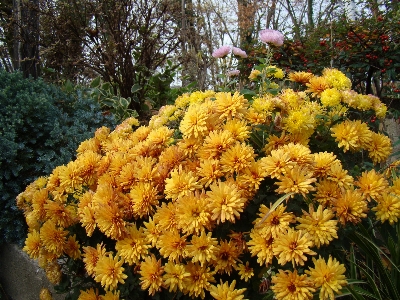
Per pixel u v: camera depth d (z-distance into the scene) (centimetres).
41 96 118
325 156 55
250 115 62
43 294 82
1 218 104
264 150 61
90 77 223
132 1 176
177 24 205
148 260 52
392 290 56
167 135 66
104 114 153
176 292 54
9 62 255
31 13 178
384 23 174
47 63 208
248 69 188
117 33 173
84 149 82
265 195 55
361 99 67
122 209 56
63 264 71
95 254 58
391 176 69
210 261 52
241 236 53
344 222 49
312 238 46
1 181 104
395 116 145
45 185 84
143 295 58
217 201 48
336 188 52
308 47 190
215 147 54
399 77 178
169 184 54
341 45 177
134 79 188
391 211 54
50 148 115
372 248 56
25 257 98
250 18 387
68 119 125
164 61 204
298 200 53
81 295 62
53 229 64
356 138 59
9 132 106
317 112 65
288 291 44
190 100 83
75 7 178
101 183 63
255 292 55
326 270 44
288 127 62
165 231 52
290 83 98
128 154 67
